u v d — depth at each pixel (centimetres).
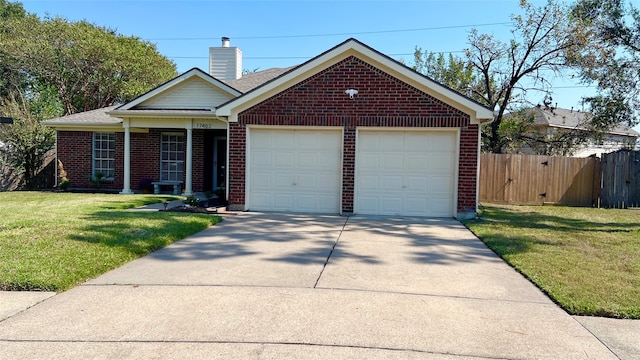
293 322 379
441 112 1011
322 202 1083
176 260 589
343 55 1034
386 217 1024
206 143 1571
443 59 2378
